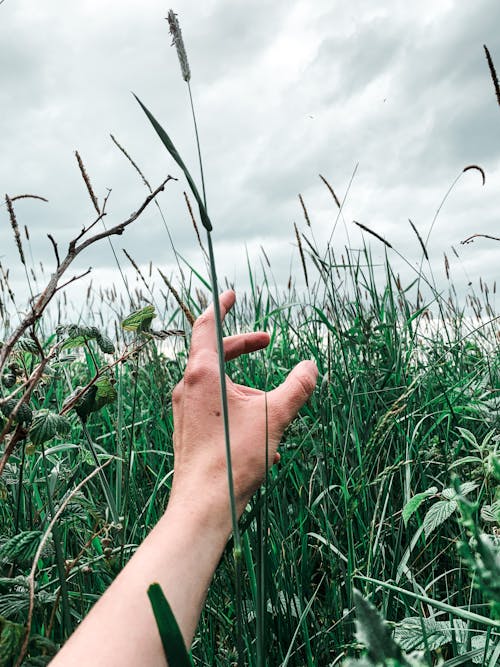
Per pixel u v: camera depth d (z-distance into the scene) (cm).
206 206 68
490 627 100
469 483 138
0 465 109
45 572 150
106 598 65
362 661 42
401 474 186
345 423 197
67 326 136
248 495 83
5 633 81
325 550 170
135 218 98
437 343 286
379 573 160
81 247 97
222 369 67
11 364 125
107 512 153
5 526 170
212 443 84
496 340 308
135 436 249
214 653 148
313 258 233
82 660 58
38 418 124
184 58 70
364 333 239
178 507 76
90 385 138
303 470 191
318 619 158
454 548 167
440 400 221
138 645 60
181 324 301
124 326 141
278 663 142
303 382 92
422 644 114
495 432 183
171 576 67
